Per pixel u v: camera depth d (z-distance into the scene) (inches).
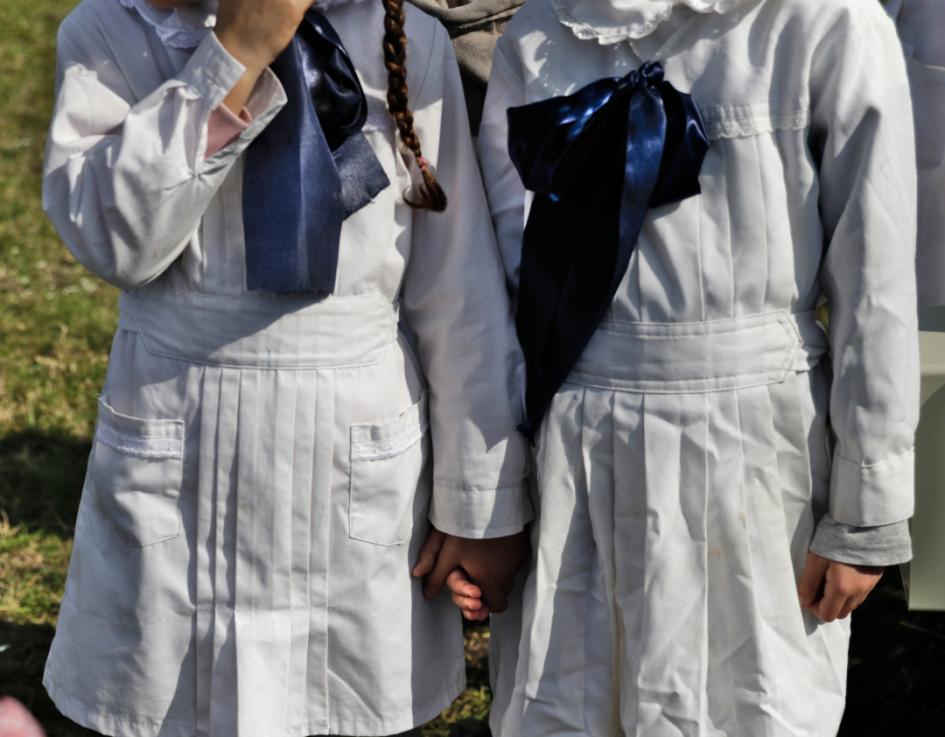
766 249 70.6
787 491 73.7
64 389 162.4
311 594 76.1
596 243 72.1
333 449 74.4
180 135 67.4
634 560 74.3
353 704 78.2
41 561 129.5
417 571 80.0
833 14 68.7
